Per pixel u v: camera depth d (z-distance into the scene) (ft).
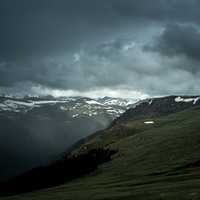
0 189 546.26
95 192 326.85
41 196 377.09
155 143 607.78
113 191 314.35
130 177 408.05
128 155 575.79
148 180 355.97
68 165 606.55
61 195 351.25
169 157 485.97
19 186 546.26
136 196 261.44
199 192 236.63
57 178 536.83
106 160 584.40
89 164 576.61
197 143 529.86
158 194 253.44
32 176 593.83
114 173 469.16
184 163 425.69
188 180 313.32
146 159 511.81
